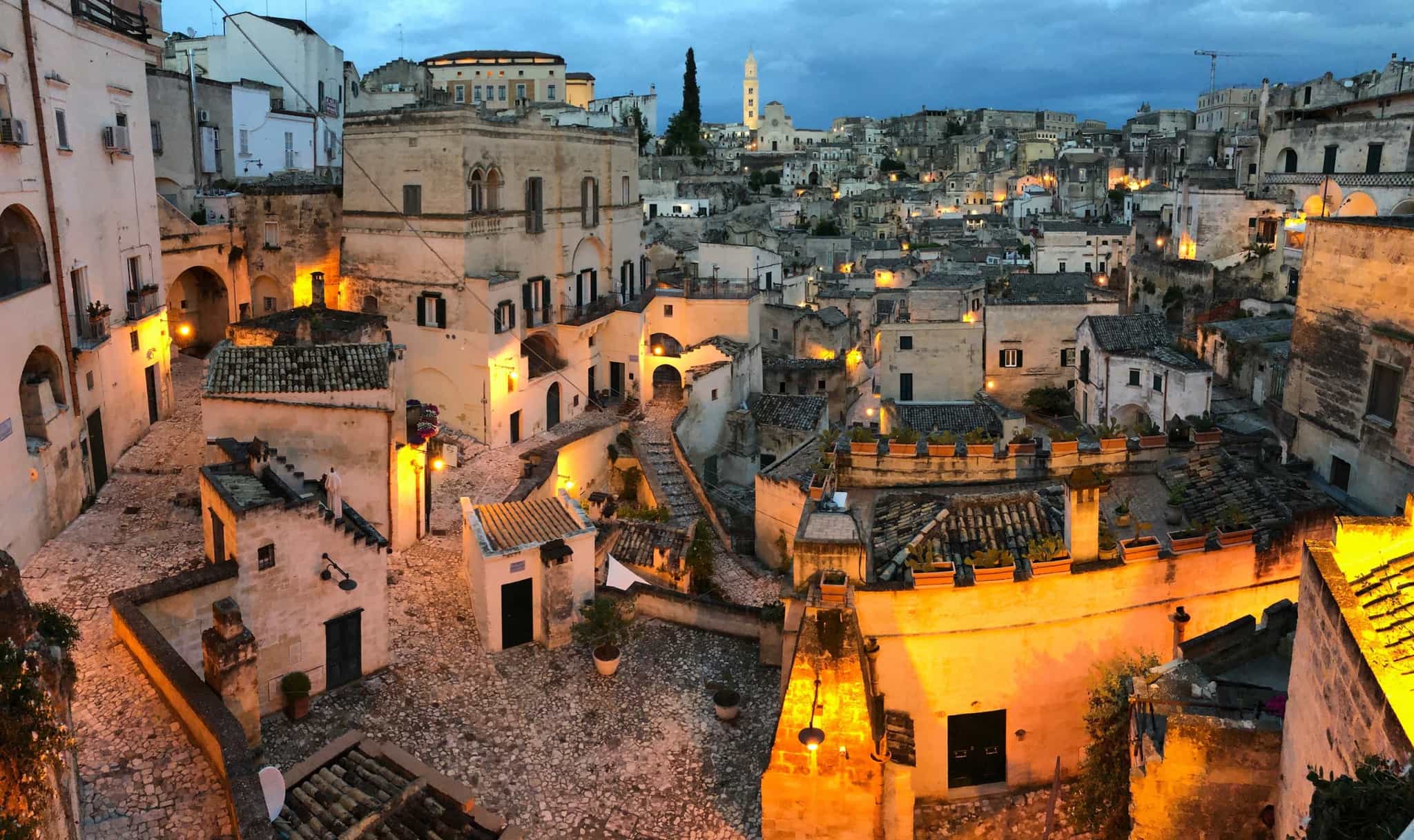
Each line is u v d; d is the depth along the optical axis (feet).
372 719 83.05
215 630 70.28
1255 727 53.57
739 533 146.41
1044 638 72.28
